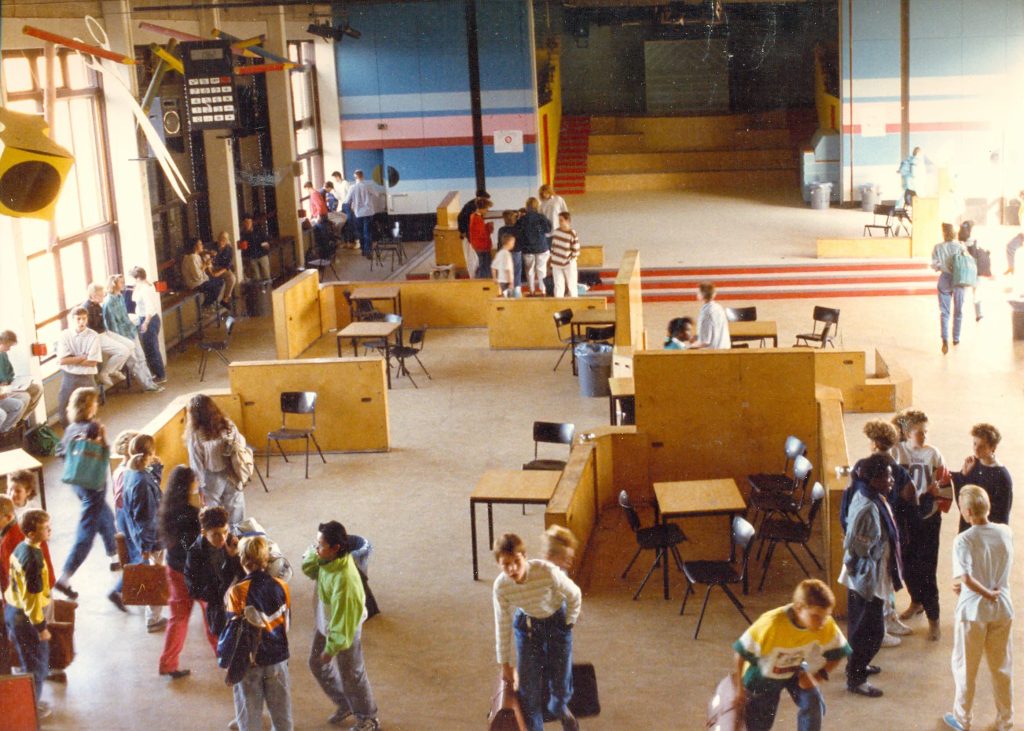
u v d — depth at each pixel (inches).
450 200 1013.8
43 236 652.7
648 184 1290.6
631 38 1424.7
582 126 1382.9
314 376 557.6
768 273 884.0
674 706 337.1
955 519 453.1
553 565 294.0
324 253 994.1
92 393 431.5
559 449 555.8
